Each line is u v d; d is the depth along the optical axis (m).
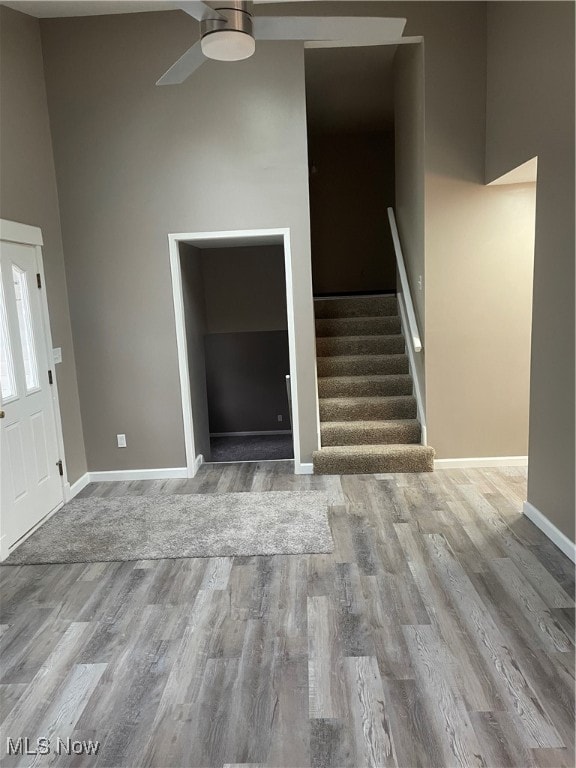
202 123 4.53
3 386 3.60
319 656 2.45
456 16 4.30
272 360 8.95
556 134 3.17
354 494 4.35
